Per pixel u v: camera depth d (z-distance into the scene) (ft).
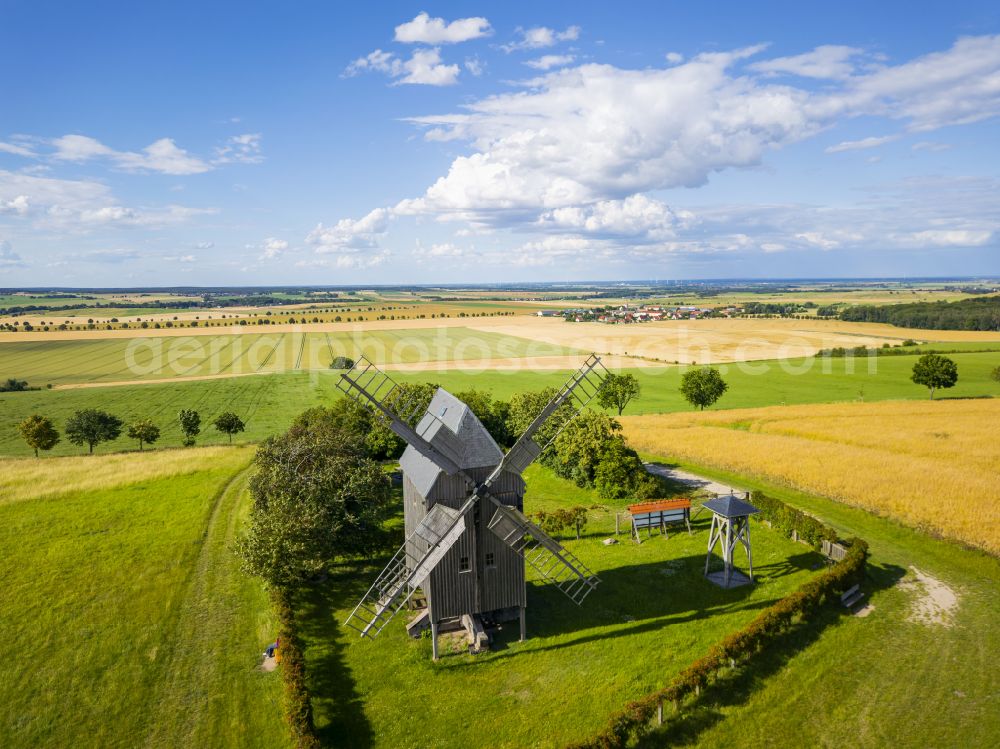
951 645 76.84
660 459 170.40
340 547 96.17
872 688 68.90
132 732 65.36
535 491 145.28
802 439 186.60
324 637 83.66
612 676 73.15
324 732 64.69
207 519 126.11
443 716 67.05
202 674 74.95
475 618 83.05
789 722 63.93
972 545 104.83
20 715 67.77
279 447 115.75
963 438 187.21
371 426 169.37
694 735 62.39
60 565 104.01
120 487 147.74
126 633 83.56
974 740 61.00
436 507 78.48
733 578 97.96
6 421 279.28
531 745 62.49
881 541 109.81
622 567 102.99
